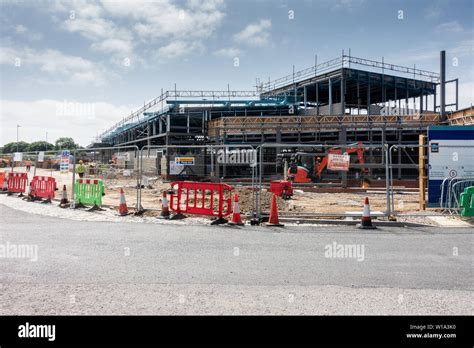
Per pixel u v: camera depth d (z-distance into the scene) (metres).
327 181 26.16
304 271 6.12
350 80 39.22
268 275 5.89
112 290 5.17
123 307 4.59
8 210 13.40
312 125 29.20
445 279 5.74
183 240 8.51
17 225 10.35
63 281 5.55
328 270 6.19
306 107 41.78
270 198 15.10
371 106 39.94
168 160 25.39
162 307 4.59
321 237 8.98
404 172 33.03
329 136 35.56
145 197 18.23
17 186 18.53
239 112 40.66
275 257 7.02
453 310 4.57
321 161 24.39
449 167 12.56
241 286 5.36
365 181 24.08
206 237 8.87
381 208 14.80
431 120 30.09
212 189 11.19
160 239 8.59
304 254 7.26
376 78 39.94
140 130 49.22
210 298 4.89
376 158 31.22
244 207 13.61
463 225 10.81
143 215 12.31
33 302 4.73
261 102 38.28
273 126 29.53
